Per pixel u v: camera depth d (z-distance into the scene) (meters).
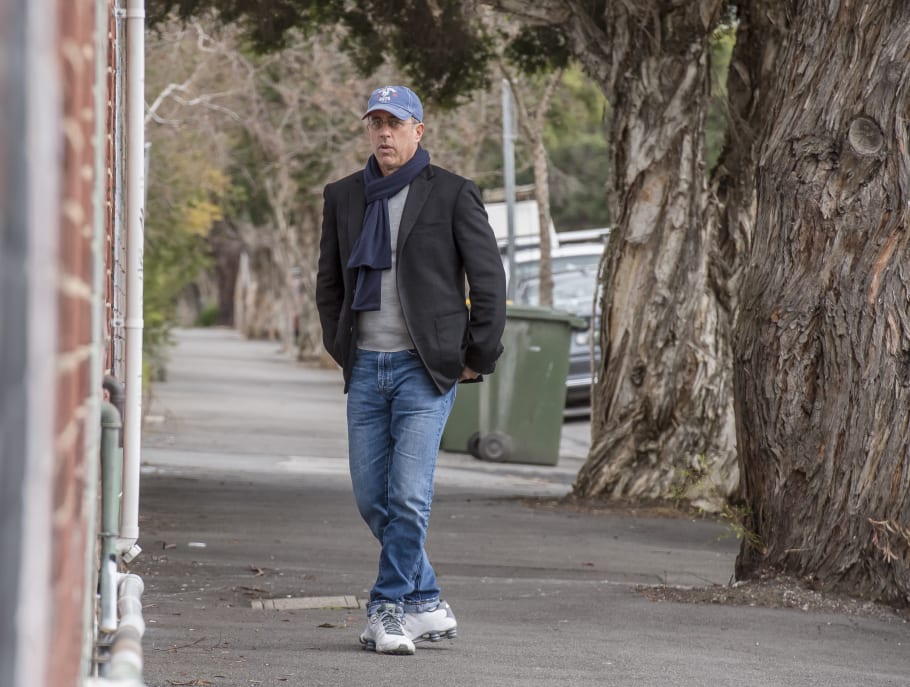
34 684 2.36
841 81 13.09
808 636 11.69
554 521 21.91
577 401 50.66
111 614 5.55
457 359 10.10
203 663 9.52
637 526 21.81
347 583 14.66
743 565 14.09
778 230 13.51
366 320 10.23
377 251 10.09
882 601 12.85
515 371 33.28
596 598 13.58
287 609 12.76
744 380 13.78
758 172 13.95
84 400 3.78
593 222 93.69
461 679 9.20
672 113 24.98
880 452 12.94
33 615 2.33
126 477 9.45
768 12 24.11
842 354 13.09
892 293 12.88
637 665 10.05
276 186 86.62
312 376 74.88
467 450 34.50
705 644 11.16
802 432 13.34
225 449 34.84
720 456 24.92
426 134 53.94
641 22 24.77
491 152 73.19
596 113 56.97
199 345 122.81
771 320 13.47
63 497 2.98
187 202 63.66
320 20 28.75
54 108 2.40
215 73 52.50
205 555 16.55
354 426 10.38
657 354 25.27
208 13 28.28
